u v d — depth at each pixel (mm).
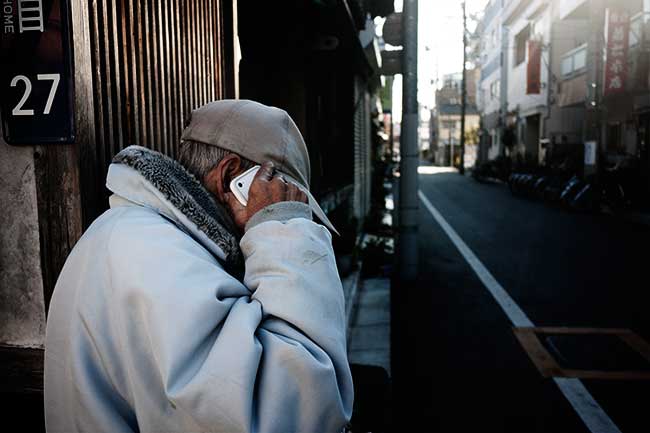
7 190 1294
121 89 1471
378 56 10117
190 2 1978
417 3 6812
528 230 11805
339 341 927
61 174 1270
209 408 800
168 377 798
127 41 1500
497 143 33875
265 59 5137
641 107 14500
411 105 6965
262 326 891
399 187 7164
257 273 937
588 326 5277
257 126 1082
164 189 974
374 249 7723
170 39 1795
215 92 2262
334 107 7598
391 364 4359
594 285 6855
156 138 1683
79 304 896
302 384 857
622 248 9367
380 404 1771
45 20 1209
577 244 9883
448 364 4359
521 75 27531
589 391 3836
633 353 4562
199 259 900
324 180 6766
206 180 1094
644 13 13820
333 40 5527
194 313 836
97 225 967
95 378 884
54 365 924
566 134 21531
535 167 21797
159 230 910
